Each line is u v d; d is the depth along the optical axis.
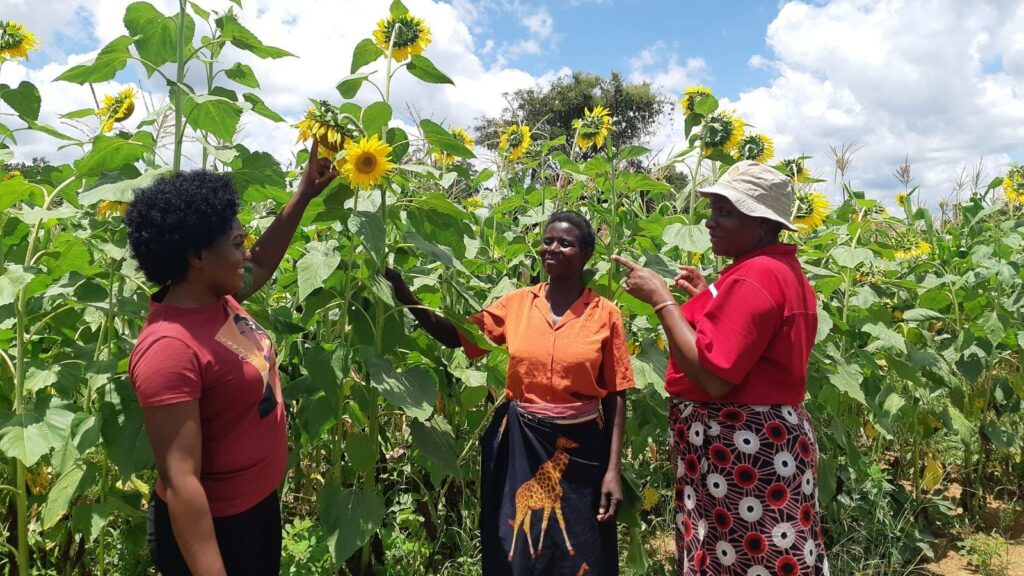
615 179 3.46
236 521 1.79
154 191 1.70
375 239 2.41
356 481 2.75
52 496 2.46
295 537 3.19
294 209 2.33
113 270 2.61
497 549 2.60
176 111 2.52
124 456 2.33
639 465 4.02
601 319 2.63
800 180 4.13
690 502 2.32
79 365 2.57
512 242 3.79
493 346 2.79
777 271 2.13
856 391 3.41
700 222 3.70
